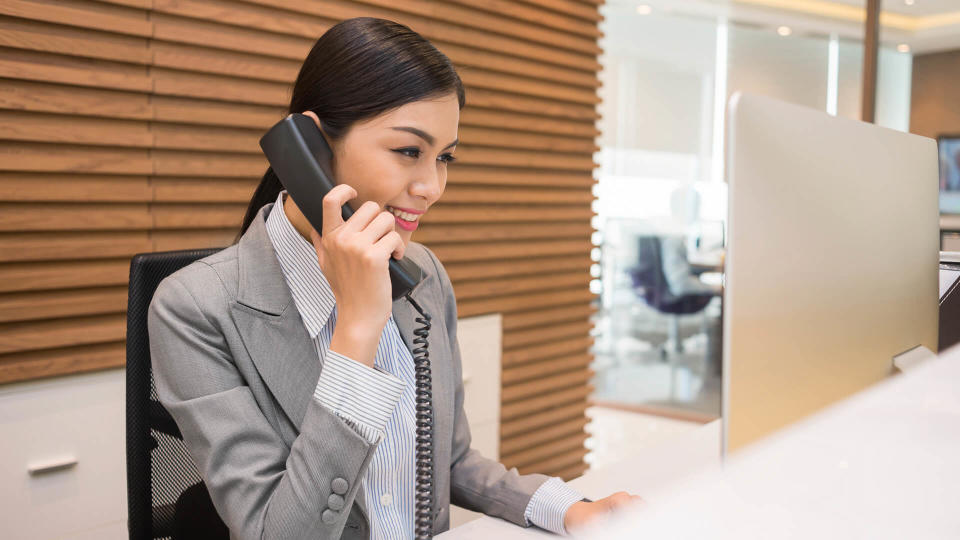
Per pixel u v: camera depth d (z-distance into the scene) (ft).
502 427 10.50
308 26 7.73
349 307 3.09
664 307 17.89
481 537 3.40
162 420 3.83
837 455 2.74
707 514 2.64
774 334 2.52
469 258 9.71
